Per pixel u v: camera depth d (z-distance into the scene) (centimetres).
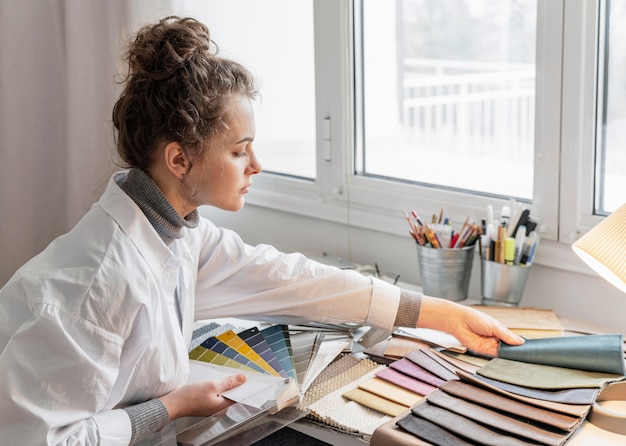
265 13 194
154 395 114
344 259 184
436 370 122
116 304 103
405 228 170
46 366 98
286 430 136
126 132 110
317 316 134
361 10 177
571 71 142
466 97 163
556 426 102
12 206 211
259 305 135
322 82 182
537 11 145
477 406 109
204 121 106
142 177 110
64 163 209
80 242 108
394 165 178
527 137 154
